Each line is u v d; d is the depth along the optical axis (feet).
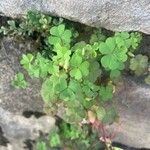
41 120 0.96
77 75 0.71
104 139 0.92
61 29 0.70
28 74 0.82
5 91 0.88
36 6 0.71
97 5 0.68
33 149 1.05
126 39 0.70
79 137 0.96
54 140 1.00
